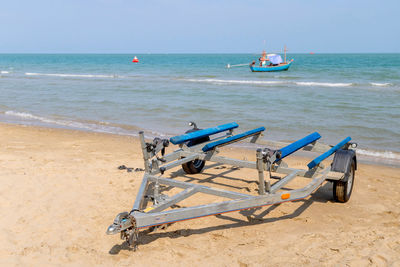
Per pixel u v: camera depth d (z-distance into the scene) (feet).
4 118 49.88
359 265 12.58
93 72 184.24
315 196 20.03
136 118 48.85
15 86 96.63
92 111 54.75
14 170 23.48
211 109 54.70
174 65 294.87
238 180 22.66
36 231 15.16
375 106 56.75
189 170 23.61
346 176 17.35
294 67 230.89
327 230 15.53
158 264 12.69
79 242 14.26
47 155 28.19
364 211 17.84
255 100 65.21
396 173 25.16
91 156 28.37
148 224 12.54
